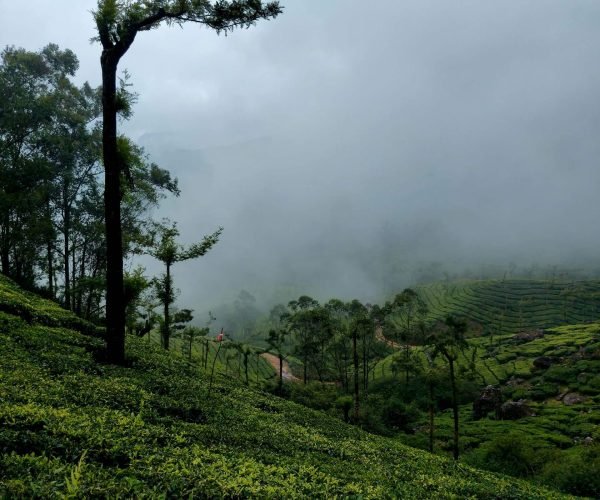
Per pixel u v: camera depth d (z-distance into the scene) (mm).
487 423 72625
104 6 19844
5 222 41531
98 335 29625
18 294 31688
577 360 99812
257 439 15805
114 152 21281
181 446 11750
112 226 21375
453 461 28672
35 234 41219
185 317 54031
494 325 169500
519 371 100562
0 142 40844
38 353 18219
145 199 48594
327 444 19422
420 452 28969
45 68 45094
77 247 48906
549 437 61625
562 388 90000
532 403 83938
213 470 9820
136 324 50219
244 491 9211
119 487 7352
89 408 12531
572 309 174500
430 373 49875
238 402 23578
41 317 26500
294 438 18500
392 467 18750
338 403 56562
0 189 39188
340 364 107500
